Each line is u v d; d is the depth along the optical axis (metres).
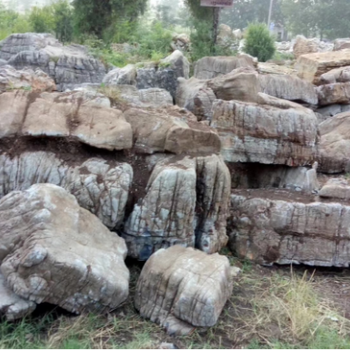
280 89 7.96
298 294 4.16
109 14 12.19
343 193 5.01
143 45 12.33
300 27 28.03
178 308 3.53
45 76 6.42
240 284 4.41
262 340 3.59
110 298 3.54
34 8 13.74
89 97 4.71
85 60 9.21
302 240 4.84
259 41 14.20
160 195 4.21
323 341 3.59
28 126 4.38
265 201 4.93
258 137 5.34
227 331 3.65
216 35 11.82
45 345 3.27
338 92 8.45
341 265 4.85
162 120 4.68
